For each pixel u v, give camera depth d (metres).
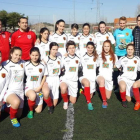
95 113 3.60
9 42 4.41
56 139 2.76
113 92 4.83
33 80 3.66
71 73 4.10
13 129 3.06
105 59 4.23
